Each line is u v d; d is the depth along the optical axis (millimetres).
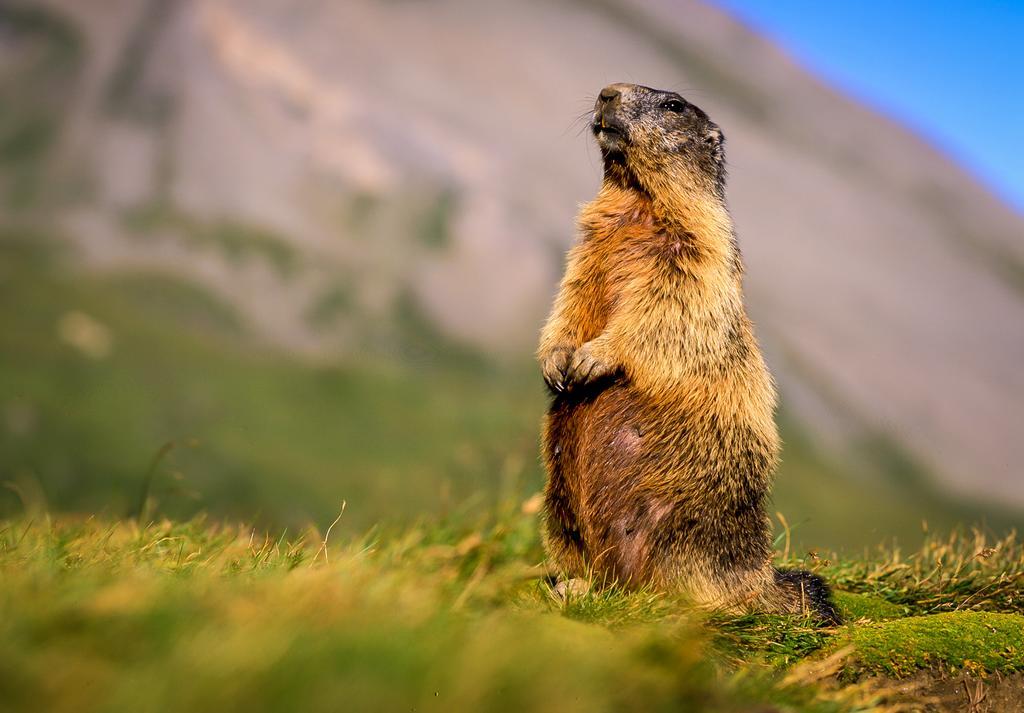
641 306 6902
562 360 7059
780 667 5836
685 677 4645
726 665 5547
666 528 6594
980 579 7691
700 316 6871
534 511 7746
